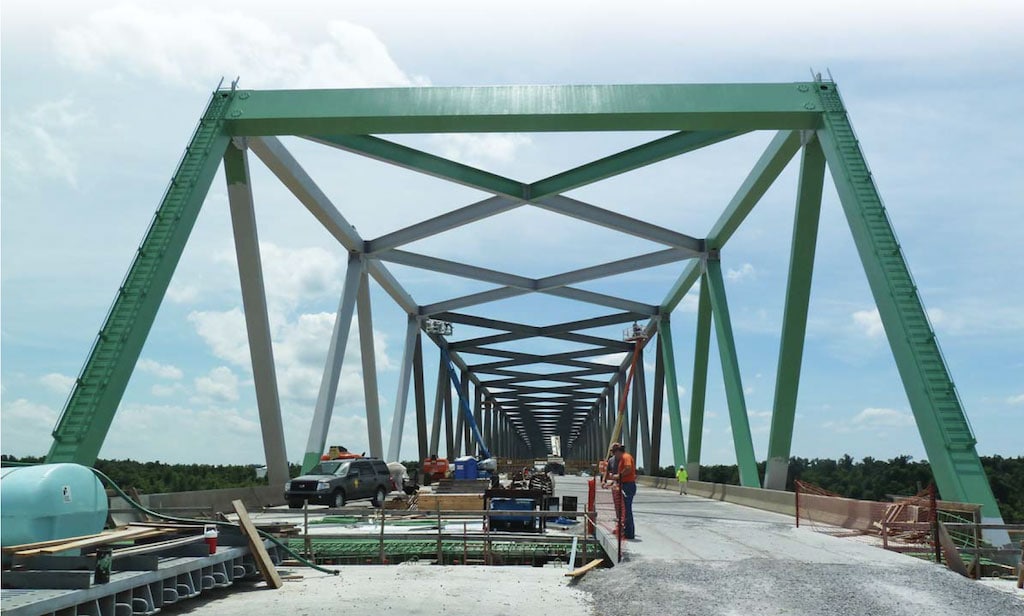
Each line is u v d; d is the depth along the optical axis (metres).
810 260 28.69
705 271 43.66
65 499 9.84
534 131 27.02
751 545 15.28
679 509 27.95
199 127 26.67
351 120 26.69
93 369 21.50
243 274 30.84
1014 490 52.31
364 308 48.50
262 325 31.70
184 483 49.91
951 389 20.56
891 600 10.15
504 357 83.31
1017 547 18.08
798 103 26.08
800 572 11.76
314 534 17.53
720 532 17.98
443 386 79.12
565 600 11.10
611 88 26.52
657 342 67.25
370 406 51.75
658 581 11.33
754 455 36.06
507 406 138.75
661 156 32.16
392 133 27.41
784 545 15.30
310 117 26.75
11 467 9.92
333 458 39.88
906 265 22.33
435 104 26.62
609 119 26.28
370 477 33.25
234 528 13.20
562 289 57.56
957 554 12.27
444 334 67.25
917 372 20.97
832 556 13.64
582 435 163.00
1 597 8.21
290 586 12.80
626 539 16.20
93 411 20.98
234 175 28.75
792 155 30.17
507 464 81.56
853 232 23.97
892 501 17.41
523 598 11.25
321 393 40.53
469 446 103.44
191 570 11.03
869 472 63.16
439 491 33.19
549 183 35.84
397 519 23.44
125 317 22.39
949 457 19.78
